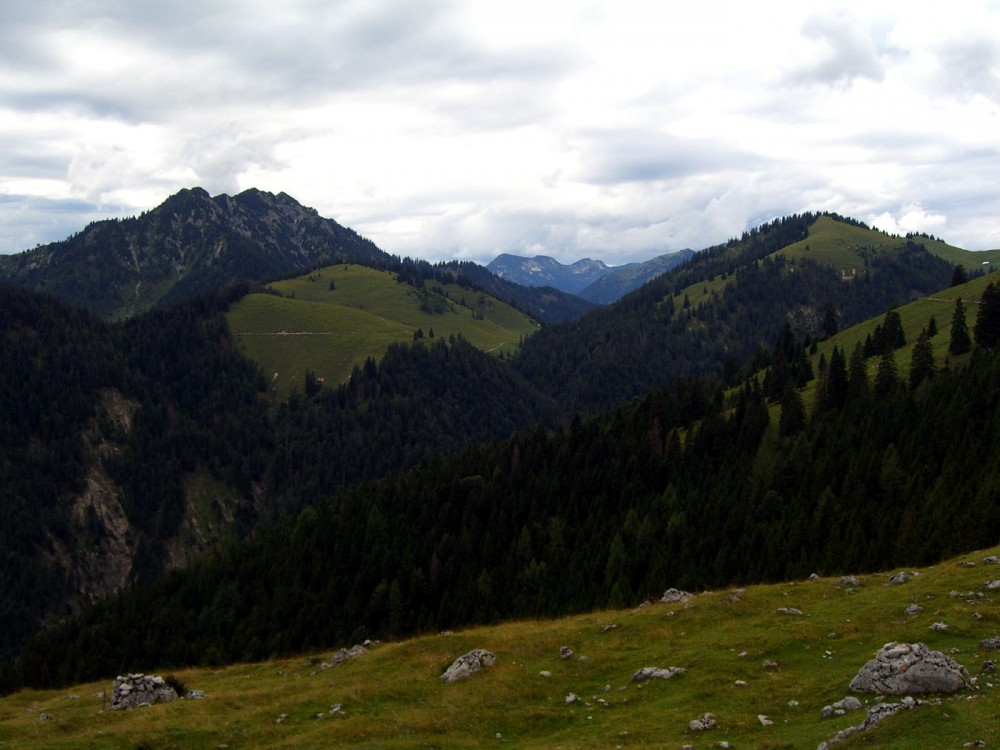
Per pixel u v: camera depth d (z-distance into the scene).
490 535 118.69
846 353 173.38
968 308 165.88
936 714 20.62
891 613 34.59
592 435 147.25
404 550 119.81
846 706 24.47
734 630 37.06
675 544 94.88
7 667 104.19
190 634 112.62
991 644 27.72
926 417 94.88
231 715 34.88
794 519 87.00
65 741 31.44
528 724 30.09
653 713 28.44
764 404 133.62
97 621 124.25
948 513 66.88
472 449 166.25
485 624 100.06
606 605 88.94
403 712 32.44
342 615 108.56
